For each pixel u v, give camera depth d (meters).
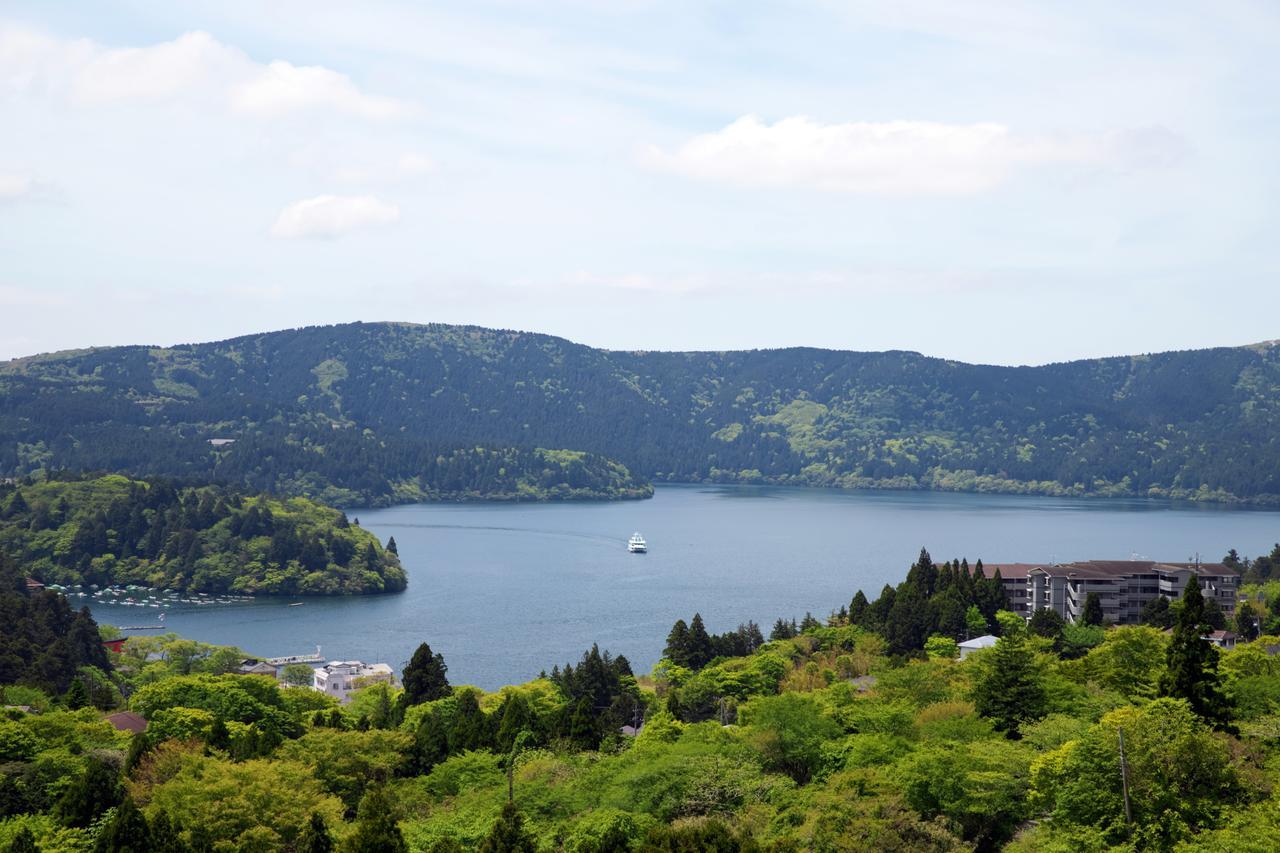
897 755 118.38
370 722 169.12
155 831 104.06
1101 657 154.88
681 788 117.81
